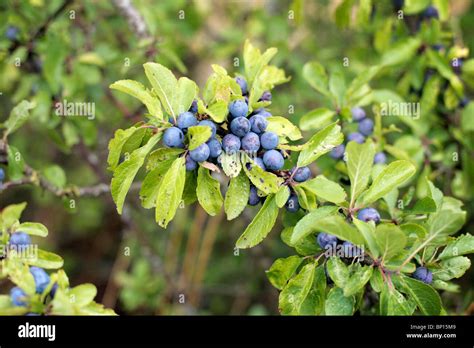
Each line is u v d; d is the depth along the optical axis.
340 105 2.85
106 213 5.84
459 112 3.47
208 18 5.13
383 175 2.22
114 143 2.06
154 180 2.11
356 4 3.82
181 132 2.04
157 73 2.11
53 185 3.14
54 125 3.59
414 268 2.14
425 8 3.49
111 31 4.27
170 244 4.99
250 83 2.40
